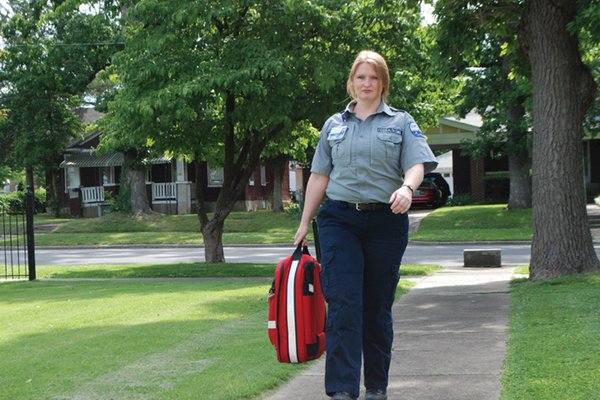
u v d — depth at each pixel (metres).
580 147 12.02
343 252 4.48
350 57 17.69
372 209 4.52
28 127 42.59
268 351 6.82
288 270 4.45
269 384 5.52
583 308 8.34
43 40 38.31
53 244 32.19
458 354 6.49
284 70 16.36
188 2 16.50
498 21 13.68
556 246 11.88
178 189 44.88
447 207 39.28
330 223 4.57
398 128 4.55
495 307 9.56
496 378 5.52
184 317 9.39
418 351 6.72
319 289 4.59
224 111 18.80
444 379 5.56
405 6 14.79
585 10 11.17
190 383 5.54
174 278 16.91
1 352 7.27
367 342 4.77
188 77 16.55
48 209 51.16
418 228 32.47
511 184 34.47
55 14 23.58
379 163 4.51
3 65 40.91
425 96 19.42
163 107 16.23
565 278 11.35
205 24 16.89
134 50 17.11
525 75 14.98
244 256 24.53
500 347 6.74
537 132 12.09
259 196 48.22
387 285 4.66
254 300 11.11
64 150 46.16
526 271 14.85
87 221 39.22
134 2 18.41
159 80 17.03
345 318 4.43
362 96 4.58
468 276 14.80
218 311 9.95
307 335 4.42
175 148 18.62
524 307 9.08
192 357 6.60
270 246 29.67
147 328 8.43
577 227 11.87
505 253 21.91
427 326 8.24
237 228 35.81
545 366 5.62
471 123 44.34
